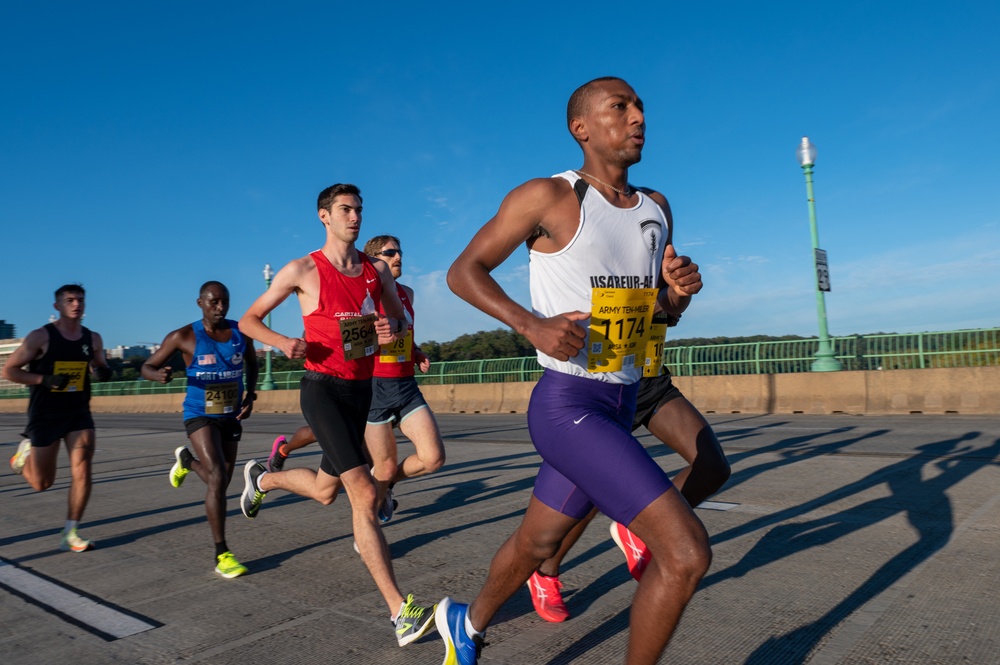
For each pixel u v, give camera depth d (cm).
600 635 310
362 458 349
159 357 474
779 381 1474
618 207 230
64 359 511
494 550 464
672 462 805
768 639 298
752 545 441
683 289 229
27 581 432
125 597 394
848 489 598
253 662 298
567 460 223
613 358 229
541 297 232
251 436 1455
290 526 561
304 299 385
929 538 438
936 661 272
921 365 1348
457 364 2192
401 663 293
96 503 708
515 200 224
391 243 551
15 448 1477
